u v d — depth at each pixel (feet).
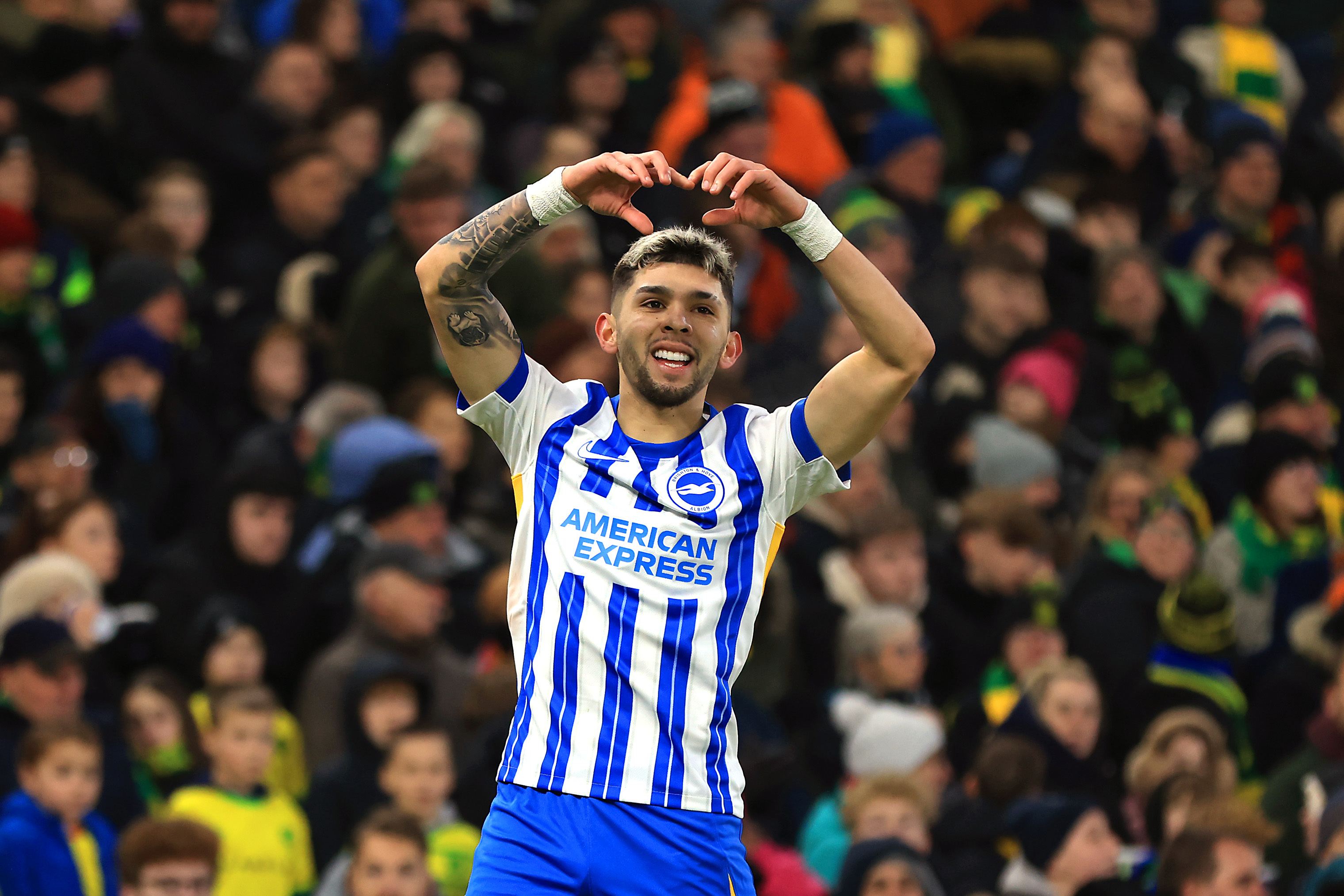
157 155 141.49
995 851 89.97
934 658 111.45
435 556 106.93
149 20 144.25
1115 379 142.61
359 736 93.30
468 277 51.55
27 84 144.05
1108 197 159.53
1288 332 143.64
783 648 98.63
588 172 51.01
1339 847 89.25
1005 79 176.76
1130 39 182.70
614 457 50.98
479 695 92.12
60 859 81.76
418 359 127.13
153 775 92.79
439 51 152.25
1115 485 118.83
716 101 142.72
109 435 115.65
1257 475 125.29
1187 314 153.69
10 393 119.96
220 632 97.40
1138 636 109.19
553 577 50.14
